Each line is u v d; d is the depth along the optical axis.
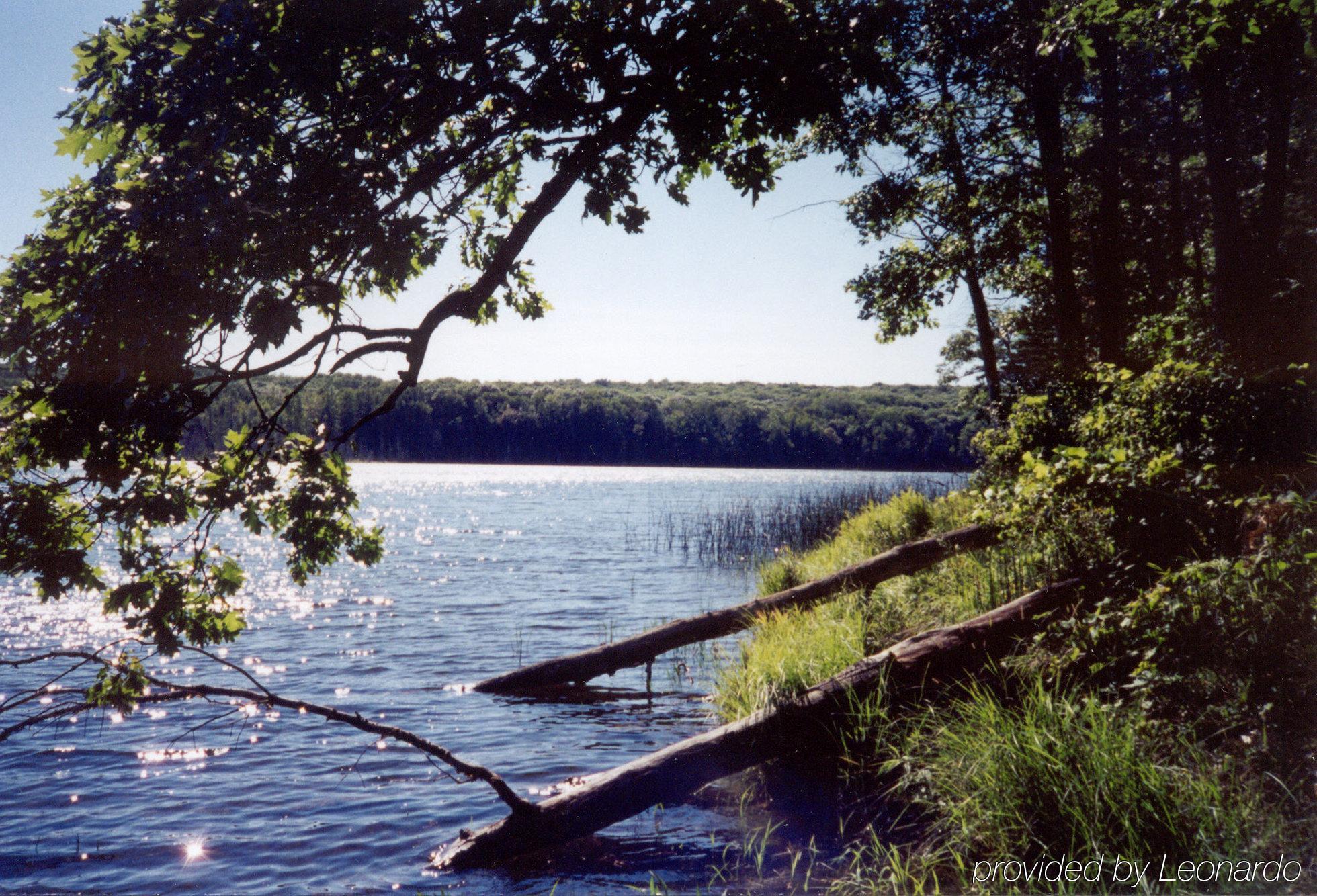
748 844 5.84
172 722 8.88
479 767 5.85
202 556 4.68
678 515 39.94
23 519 4.11
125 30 4.00
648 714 9.27
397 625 14.34
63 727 8.69
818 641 8.58
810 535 21.80
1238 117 15.96
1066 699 5.74
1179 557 6.44
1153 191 18.44
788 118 5.32
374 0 4.28
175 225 3.74
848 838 5.76
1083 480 7.31
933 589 10.07
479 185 5.49
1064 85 15.46
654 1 5.18
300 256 4.17
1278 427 7.16
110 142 4.06
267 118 4.16
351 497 4.74
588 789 6.14
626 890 5.25
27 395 3.77
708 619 10.57
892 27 5.86
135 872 5.60
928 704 6.80
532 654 12.17
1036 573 8.41
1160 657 5.77
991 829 5.00
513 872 5.57
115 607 4.54
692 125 5.24
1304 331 12.05
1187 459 7.35
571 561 23.67
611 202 5.61
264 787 7.08
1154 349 11.39
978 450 13.95
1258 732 5.05
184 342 3.88
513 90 4.88
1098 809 4.68
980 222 17.86
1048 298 19.92
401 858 5.81
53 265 3.78
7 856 5.82
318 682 10.53
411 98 4.68
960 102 16.69
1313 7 8.09
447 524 36.97
